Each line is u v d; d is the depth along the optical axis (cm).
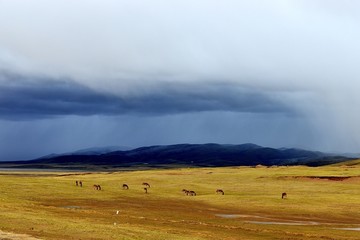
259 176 13450
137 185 10956
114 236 3538
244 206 7306
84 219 4750
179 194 9231
